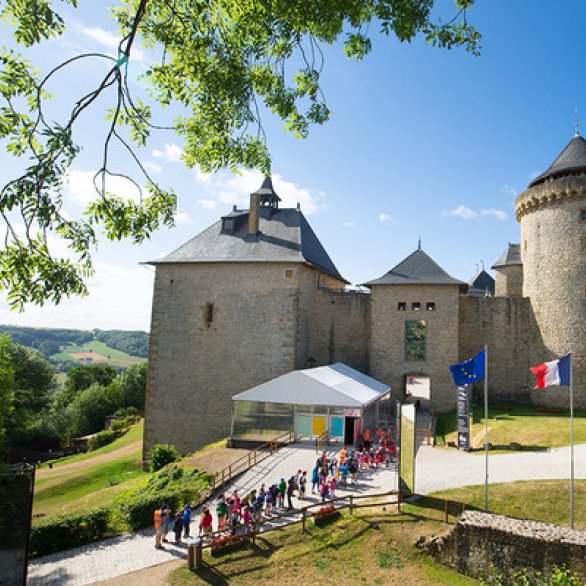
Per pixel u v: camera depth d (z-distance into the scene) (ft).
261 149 27.20
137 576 34.65
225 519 41.01
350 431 63.31
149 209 22.62
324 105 26.71
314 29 22.94
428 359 87.56
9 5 17.98
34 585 33.76
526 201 87.71
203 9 21.97
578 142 85.20
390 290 90.48
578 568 31.48
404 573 34.86
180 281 89.25
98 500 60.85
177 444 84.74
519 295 117.19
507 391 88.58
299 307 85.25
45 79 16.37
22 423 102.78
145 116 19.86
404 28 21.34
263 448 63.31
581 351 79.00
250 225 91.35
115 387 163.63
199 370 85.92
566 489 42.01
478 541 35.12
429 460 54.75
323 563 35.70
